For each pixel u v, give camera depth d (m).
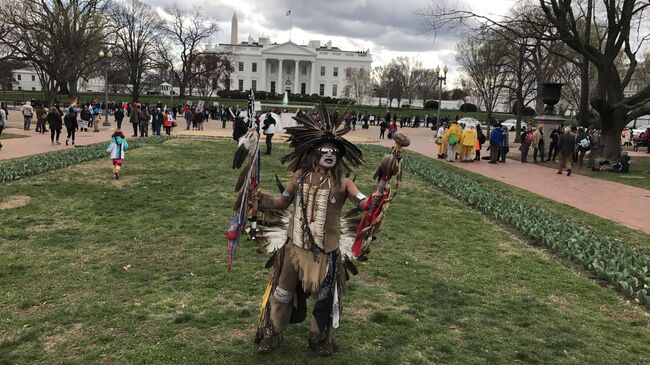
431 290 5.77
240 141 3.97
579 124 27.52
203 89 86.31
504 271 6.66
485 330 4.75
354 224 4.05
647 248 8.34
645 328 5.06
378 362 4.03
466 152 21.48
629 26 23.11
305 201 3.71
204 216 8.91
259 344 4.09
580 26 32.53
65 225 8.08
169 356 4.00
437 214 10.11
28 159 14.96
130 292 5.34
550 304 5.57
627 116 23.77
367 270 6.37
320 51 108.62
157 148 20.55
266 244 4.03
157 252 6.77
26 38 43.16
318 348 4.07
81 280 5.65
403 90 99.50
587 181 16.69
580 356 4.34
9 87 99.94
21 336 4.29
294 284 3.85
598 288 6.18
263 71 106.62
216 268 6.16
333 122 3.87
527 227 8.74
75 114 21.34
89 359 3.93
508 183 15.59
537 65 34.38
